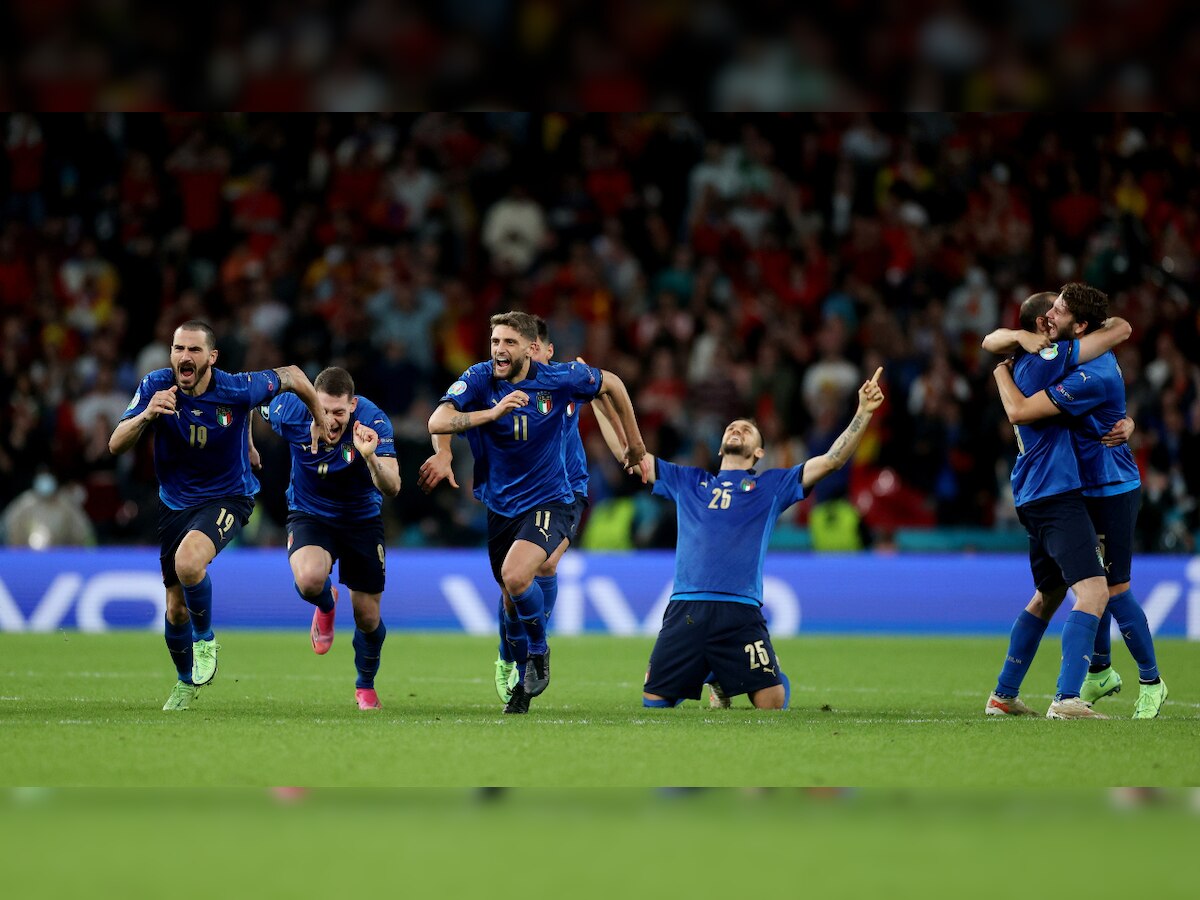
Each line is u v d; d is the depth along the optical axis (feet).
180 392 95.20
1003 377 97.96
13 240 263.08
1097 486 97.91
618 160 271.90
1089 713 93.76
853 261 252.62
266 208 264.11
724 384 226.99
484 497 98.02
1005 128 267.59
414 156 270.26
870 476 209.97
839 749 73.10
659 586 187.42
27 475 221.25
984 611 188.34
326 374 102.12
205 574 94.22
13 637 175.22
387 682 122.93
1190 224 260.83
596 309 250.57
